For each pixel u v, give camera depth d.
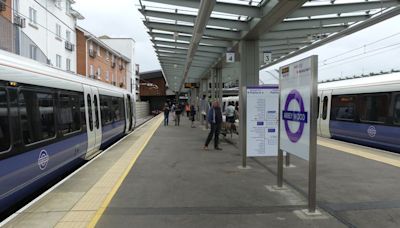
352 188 6.98
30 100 7.12
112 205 5.88
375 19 10.59
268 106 9.09
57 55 32.50
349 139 15.26
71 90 10.02
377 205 5.87
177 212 5.53
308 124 5.39
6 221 5.09
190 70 27.81
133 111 22.50
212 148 13.21
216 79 22.48
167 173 8.50
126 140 16.12
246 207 5.79
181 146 13.78
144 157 10.96
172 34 15.56
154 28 13.52
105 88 15.12
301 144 5.66
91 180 7.71
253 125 9.09
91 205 5.87
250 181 7.66
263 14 9.82
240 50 12.76
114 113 16.81
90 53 41.47
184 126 26.56
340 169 8.80
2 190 5.75
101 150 14.03
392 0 9.85
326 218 5.24
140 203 6.00
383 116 13.04
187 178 7.96
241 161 10.22
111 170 8.84
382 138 13.03
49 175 8.03
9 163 6.01
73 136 9.78
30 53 20.66
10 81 6.31
